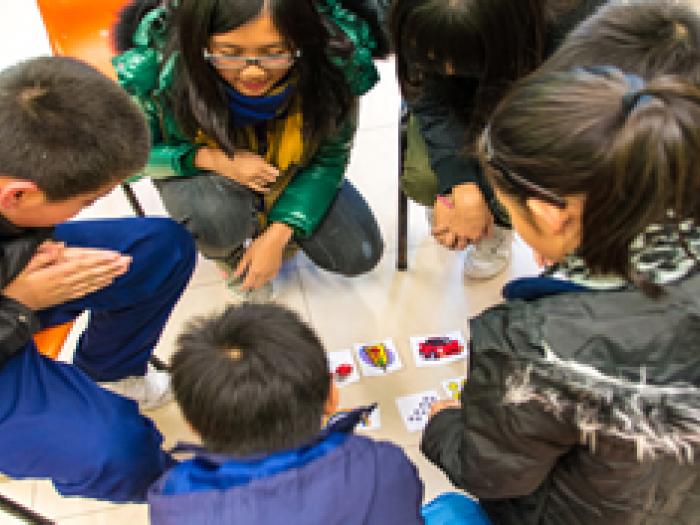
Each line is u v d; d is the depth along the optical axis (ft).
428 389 6.12
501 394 2.93
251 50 4.25
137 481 4.51
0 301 3.74
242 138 5.41
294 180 5.81
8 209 3.48
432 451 4.11
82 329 6.55
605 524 3.32
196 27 4.06
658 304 2.57
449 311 6.66
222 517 2.83
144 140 3.73
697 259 2.51
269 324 3.01
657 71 2.82
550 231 2.61
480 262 6.68
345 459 3.02
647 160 2.10
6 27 9.30
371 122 8.30
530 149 2.35
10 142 3.22
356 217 6.26
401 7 4.09
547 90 2.35
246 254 5.84
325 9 4.76
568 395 2.67
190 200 5.77
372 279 6.94
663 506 3.21
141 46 4.76
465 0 3.78
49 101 3.26
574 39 3.08
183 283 5.33
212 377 2.83
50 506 5.59
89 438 4.17
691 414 2.54
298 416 2.91
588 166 2.23
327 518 2.92
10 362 3.95
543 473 3.27
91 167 3.40
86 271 4.04
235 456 3.00
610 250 2.42
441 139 5.14
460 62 4.14
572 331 2.67
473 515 4.35
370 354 6.34
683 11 3.04
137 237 4.89
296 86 4.87
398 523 3.26
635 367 2.58
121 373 5.42
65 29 5.15
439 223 5.46
